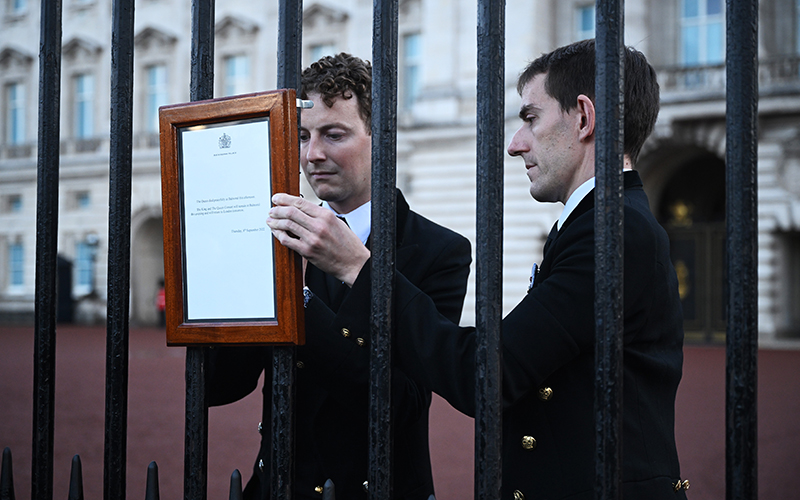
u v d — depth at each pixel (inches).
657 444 54.4
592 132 59.1
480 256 46.6
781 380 415.5
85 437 254.8
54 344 59.5
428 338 51.2
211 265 53.4
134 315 1049.5
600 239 44.4
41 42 60.0
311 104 52.8
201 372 54.6
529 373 50.2
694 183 851.4
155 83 1053.2
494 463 45.8
